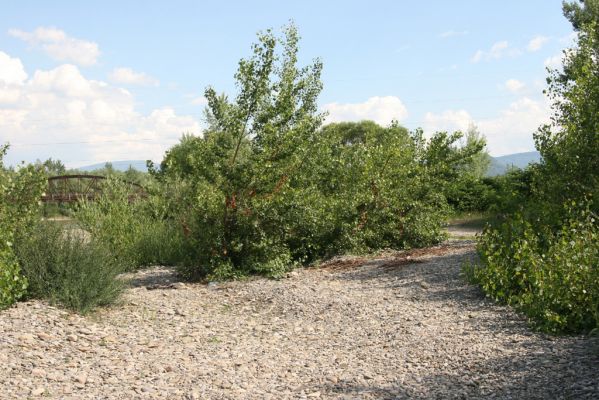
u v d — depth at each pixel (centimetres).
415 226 1505
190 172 1230
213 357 604
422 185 1567
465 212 2878
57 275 816
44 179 937
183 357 601
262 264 1152
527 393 438
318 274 1125
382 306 809
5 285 732
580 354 516
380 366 552
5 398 457
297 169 1202
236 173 1131
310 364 572
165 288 1051
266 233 1177
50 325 682
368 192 1437
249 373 543
